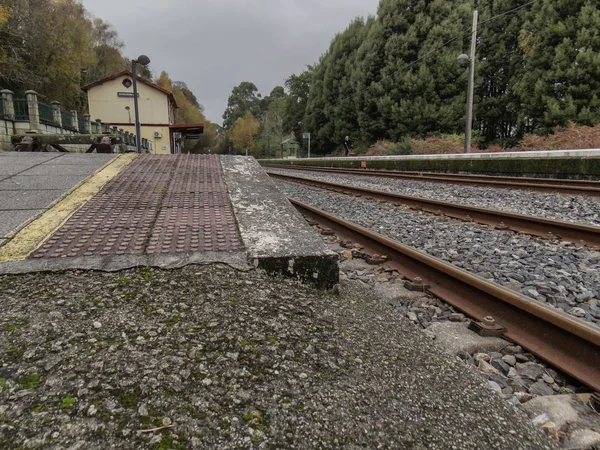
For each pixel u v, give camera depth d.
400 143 31.39
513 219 5.60
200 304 2.15
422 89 34.12
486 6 34.66
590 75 24.23
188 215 3.76
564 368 2.03
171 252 2.80
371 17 44.34
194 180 5.39
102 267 2.53
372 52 37.81
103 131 25.22
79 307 2.04
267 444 1.30
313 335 2.02
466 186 11.30
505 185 10.38
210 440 1.29
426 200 7.33
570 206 7.34
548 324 2.25
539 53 26.64
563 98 25.06
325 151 53.41
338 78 47.25
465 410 1.59
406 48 35.00
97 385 1.47
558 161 11.64
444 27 33.28
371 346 2.02
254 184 5.28
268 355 1.78
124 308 2.05
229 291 2.34
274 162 46.91
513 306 2.49
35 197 4.24
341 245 4.75
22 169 5.68
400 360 1.93
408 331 2.34
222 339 1.84
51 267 2.50
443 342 2.34
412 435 1.41
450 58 32.94
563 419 1.69
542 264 3.88
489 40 34.16
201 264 2.65
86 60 39.06
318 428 1.39
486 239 4.99
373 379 1.72
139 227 3.35
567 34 25.20
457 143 26.61
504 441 1.43
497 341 2.34
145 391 1.46
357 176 17.52
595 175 10.50
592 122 23.55
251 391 1.53
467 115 19.72
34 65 28.81
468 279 2.84
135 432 1.28
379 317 2.48
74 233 3.16
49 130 17.27
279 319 2.12
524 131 31.81
